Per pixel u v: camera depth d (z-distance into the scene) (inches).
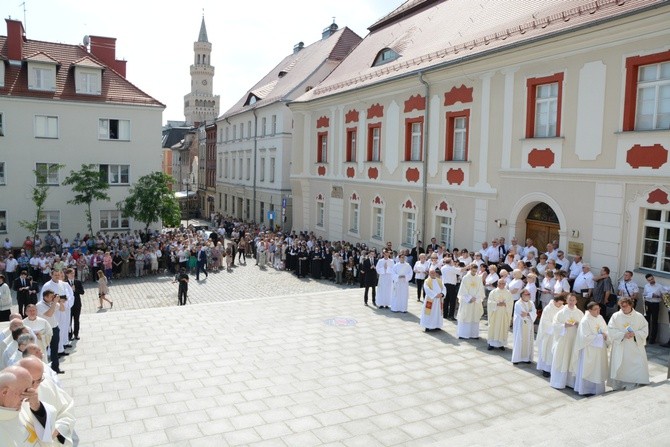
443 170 876.0
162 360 495.2
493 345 530.6
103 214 1475.1
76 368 473.7
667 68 550.3
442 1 1114.7
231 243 1259.8
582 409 356.8
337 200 1230.3
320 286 1017.5
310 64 1720.0
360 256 970.7
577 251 641.0
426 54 938.7
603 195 608.4
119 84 1503.4
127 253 1129.4
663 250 557.3
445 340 561.6
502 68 747.4
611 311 564.4
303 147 1362.0
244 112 1943.9
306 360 497.0
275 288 1002.1
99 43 1646.2
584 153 629.6
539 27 690.8
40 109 1382.9
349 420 375.6
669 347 527.2
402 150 982.4
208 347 532.7
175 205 1422.2
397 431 359.9
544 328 461.1
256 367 478.3
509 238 746.2
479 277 565.3
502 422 373.1
